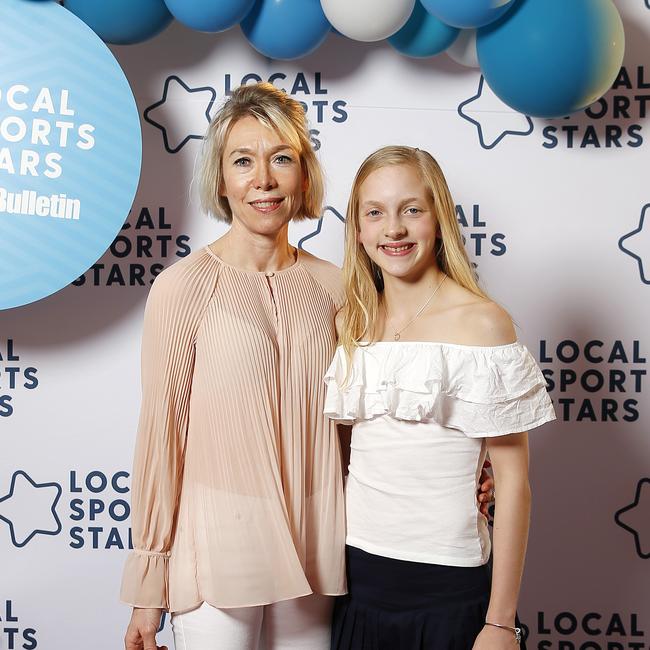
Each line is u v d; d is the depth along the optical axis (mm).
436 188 1269
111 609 1919
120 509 1912
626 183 1875
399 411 1227
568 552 1924
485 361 1217
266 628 1408
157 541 1357
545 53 1464
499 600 1230
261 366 1314
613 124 1867
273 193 1341
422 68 1859
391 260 1258
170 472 1350
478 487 1309
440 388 1202
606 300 1891
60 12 1561
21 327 1892
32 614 1925
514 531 1240
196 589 1331
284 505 1315
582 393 1909
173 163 1865
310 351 1348
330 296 1415
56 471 1911
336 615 1372
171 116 1861
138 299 1886
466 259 1290
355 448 1322
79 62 1578
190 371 1347
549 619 1928
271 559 1310
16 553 1921
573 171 1874
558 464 1920
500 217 1881
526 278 1891
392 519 1256
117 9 1517
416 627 1235
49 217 1601
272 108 1346
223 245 1412
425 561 1231
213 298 1339
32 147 1583
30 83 1568
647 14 1852
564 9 1469
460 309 1255
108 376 1896
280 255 1408
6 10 1550
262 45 1585
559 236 1884
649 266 1887
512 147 1871
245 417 1311
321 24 1558
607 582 1927
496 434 1208
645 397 1908
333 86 1861
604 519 1920
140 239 1875
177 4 1478
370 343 1295
